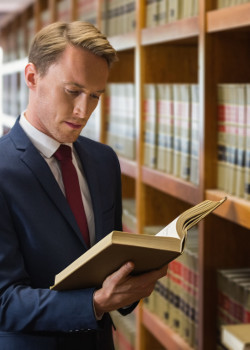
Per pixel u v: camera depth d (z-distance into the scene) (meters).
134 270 1.37
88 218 1.66
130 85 2.87
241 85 1.86
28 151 1.55
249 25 1.77
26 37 5.98
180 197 2.26
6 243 1.47
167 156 2.44
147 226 2.77
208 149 2.06
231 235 2.15
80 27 1.48
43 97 1.50
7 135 1.60
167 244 1.27
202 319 2.17
